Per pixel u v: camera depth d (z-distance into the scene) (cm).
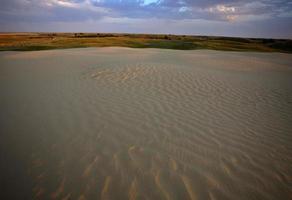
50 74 964
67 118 496
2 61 1398
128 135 425
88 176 309
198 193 283
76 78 882
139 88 745
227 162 347
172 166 334
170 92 710
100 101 609
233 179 309
